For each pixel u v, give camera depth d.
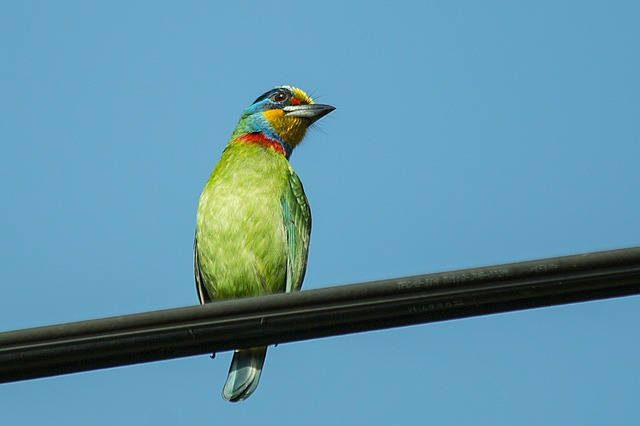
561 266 7.66
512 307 7.88
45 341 7.70
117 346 7.87
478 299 7.82
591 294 7.80
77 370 7.96
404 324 7.97
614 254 7.64
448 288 7.74
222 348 8.04
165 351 8.02
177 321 7.85
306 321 7.95
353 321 7.95
